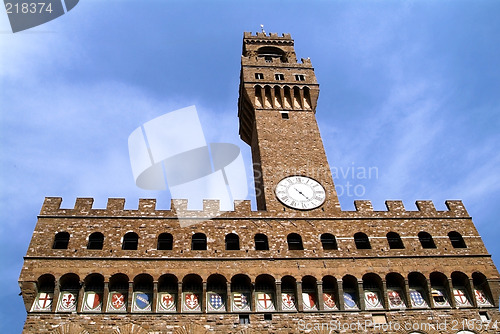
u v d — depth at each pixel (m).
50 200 50.19
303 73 70.62
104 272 44.72
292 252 47.75
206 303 44.31
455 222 51.97
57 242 47.56
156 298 44.00
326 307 45.03
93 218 49.03
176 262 46.03
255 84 67.81
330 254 47.94
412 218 51.84
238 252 47.34
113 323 42.22
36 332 41.12
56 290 43.62
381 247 48.91
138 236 47.94
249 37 79.06
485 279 47.25
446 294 46.81
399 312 44.97
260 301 45.00
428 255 48.47
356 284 46.25
